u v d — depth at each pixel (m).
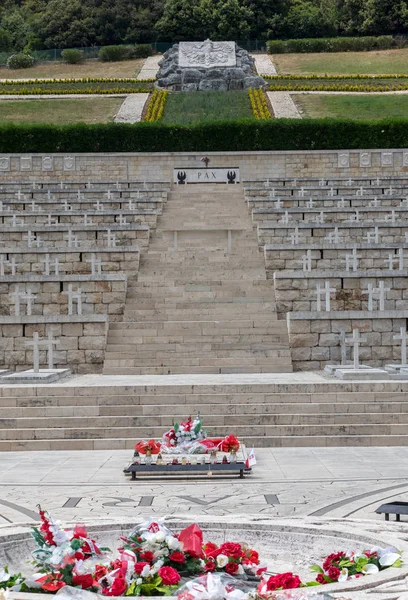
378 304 26.86
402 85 74.88
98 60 102.00
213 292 27.94
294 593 6.69
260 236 33.16
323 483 13.81
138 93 75.31
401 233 33.31
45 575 7.21
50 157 50.41
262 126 51.84
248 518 9.76
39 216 36.59
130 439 17.95
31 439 18.14
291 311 26.78
